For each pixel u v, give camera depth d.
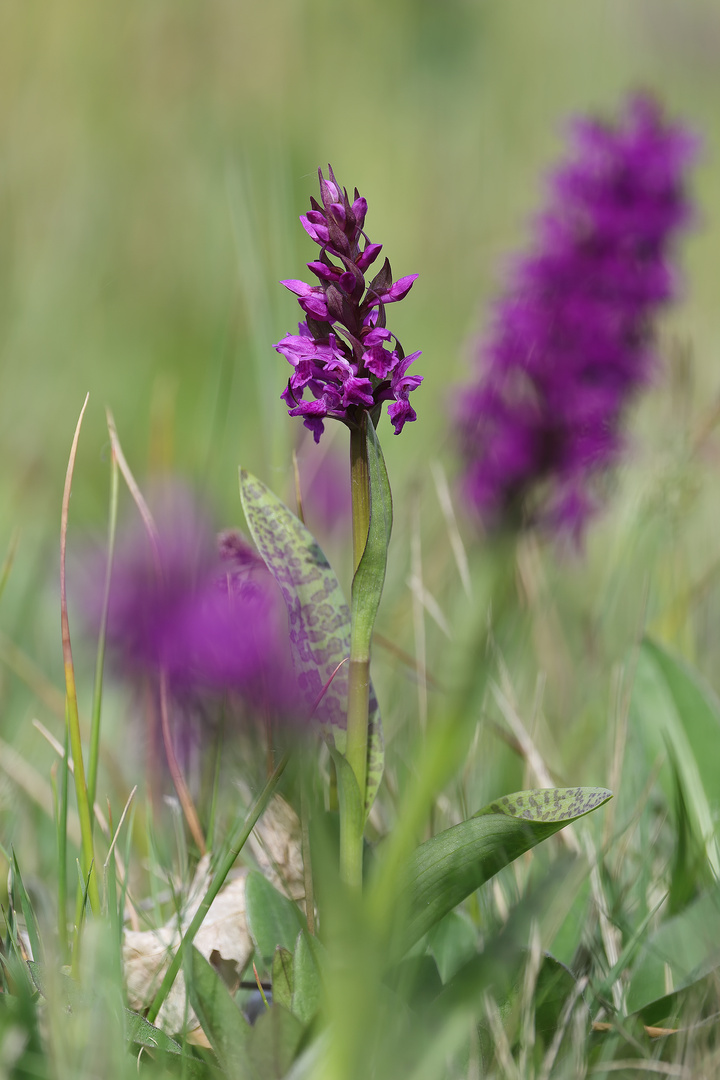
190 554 1.19
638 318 1.39
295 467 1.17
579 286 1.37
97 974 1.06
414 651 1.37
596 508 1.39
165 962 1.11
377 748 1.08
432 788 1.18
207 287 2.44
